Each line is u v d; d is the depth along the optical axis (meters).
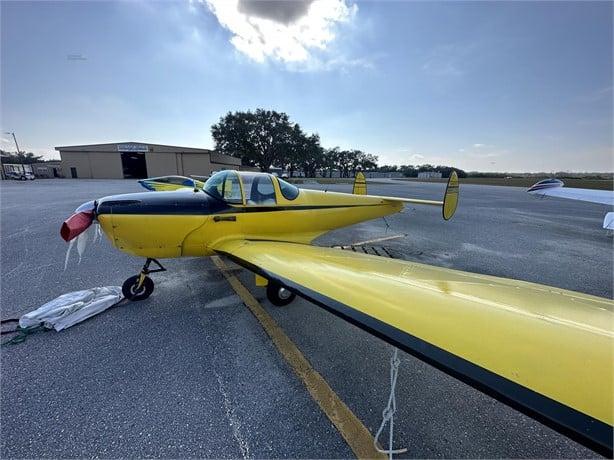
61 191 17.36
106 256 4.84
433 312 1.38
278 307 3.12
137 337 2.47
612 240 6.88
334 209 4.45
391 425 1.39
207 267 4.44
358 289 1.74
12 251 5.03
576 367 0.96
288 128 48.56
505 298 1.63
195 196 3.27
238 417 1.65
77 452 1.41
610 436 0.71
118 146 36.50
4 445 1.44
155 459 1.39
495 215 10.92
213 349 2.32
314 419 1.65
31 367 2.04
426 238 6.81
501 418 1.70
